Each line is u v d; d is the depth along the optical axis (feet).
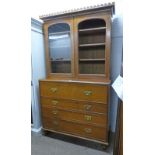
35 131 7.11
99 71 6.35
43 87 6.31
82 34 6.34
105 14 5.31
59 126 6.30
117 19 6.18
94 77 5.95
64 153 5.60
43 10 7.27
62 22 6.10
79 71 6.34
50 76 6.82
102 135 5.50
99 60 6.19
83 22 5.99
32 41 6.39
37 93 6.95
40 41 6.91
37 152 5.69
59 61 6.95
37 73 6.88
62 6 6.97
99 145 6.05
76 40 5.97
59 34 6.66
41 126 7.30
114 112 6.71
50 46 6.81
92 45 6.02
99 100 5.29
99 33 6.14
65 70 6.97
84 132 5.80
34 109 6.97
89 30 5.93
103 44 5.78
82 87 5.49
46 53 6.73
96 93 5.29
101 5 5.12
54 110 6.25
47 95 6.27
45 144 6.18
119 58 6.38
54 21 6.24
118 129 3.74
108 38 5.40
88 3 6.53
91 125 5.61
